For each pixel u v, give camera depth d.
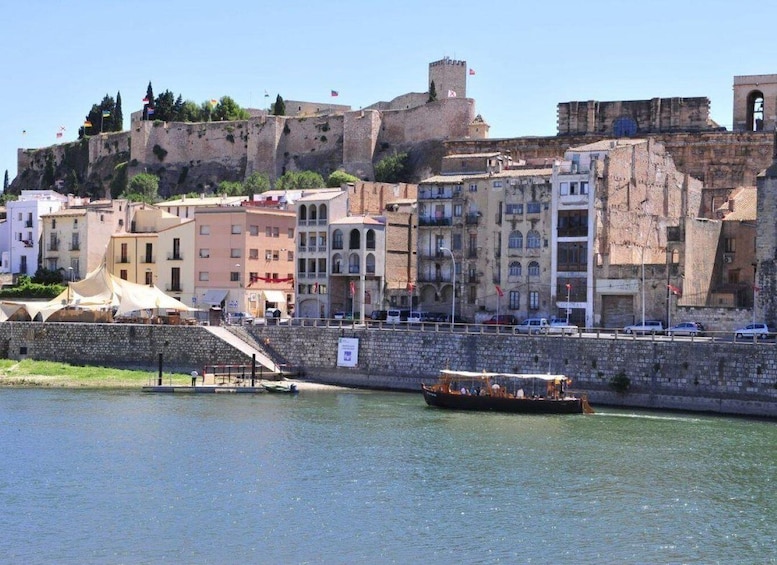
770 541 94.38
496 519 99.12
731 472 114.69
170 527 96.50
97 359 182.88
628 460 119.19
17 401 154.50
